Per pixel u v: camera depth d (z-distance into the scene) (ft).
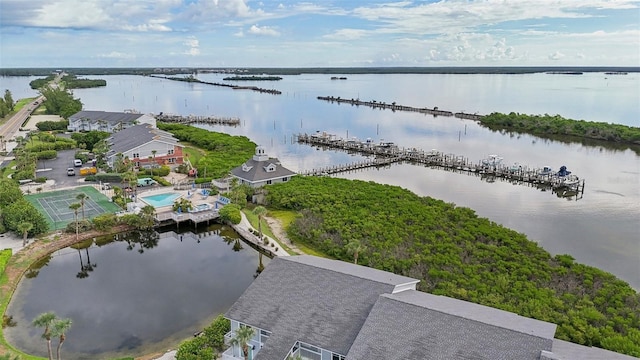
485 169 413.18
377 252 202.90
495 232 226.99
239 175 321.52
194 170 360.48
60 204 285.43
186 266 215.92
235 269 211.82
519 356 100.68
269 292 138.31
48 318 123.75
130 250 238.07
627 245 244.83
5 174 350.84
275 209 284.82
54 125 560.20
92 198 297.53
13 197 263.29
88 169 355.77
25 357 137.28
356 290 132.16
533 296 164.86
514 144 550.77
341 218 245.65
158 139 393.09
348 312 126.21
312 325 125.18
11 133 540.93
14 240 229.25
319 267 143.02
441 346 107.14
